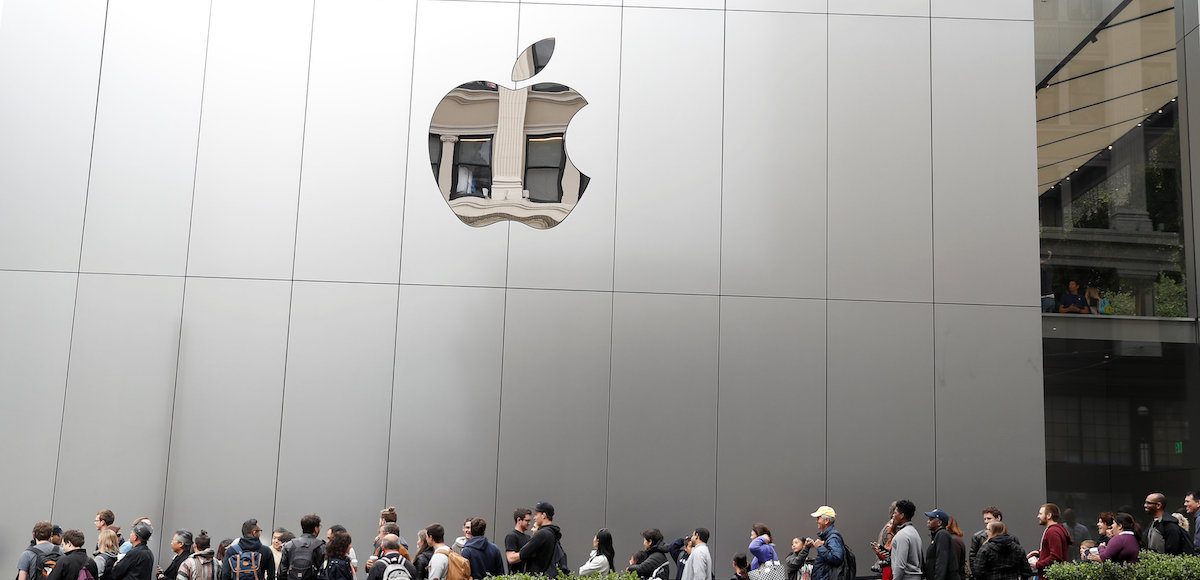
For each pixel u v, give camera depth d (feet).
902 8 40.91
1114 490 38.83
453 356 38.37
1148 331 39.91
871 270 39.22
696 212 39.47
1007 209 39.68
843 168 39.81
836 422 38.27
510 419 38.06
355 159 39.40
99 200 38.60
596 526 37.50
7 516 36.42
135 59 39.52
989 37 40.81
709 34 40.52
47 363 37.45
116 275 38.17
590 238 39.22
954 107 40.29
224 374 37.86
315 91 39.70
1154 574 26.84
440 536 28.12
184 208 38.75
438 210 39.24
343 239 38.88
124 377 37.58
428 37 40.22
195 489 37.11
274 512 37.17
